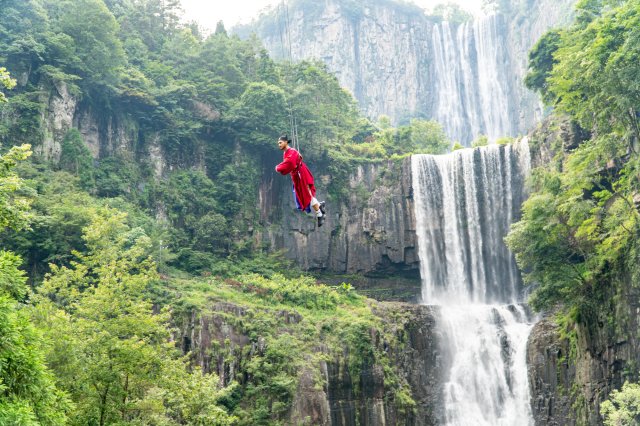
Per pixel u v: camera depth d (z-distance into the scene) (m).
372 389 55.31
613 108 44.53
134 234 58.72
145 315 31.17
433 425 58.78
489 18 160.88
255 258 72.56
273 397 49.88
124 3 91.06
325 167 79.50
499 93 154.50
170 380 30.73
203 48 85.00
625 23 42.94
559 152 63.66
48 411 18.95
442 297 74.38
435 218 76.62
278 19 175.12
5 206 21.28
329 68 166.62
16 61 64.56
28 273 53.28
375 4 172.75
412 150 92.75
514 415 57.94
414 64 165.88
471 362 62.12
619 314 46.44
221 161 77.69
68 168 64.25
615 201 50.16
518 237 51.41
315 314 59.62
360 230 77.12
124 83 73.56
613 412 38.75
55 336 27.66
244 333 53.19
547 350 57.16
